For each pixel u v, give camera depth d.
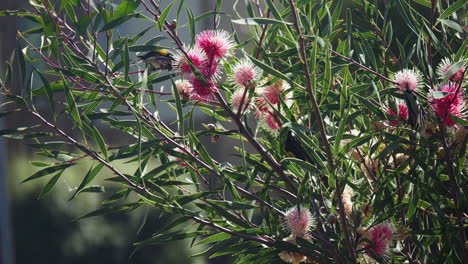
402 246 2.20
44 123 2.12
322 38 2.12
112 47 2.13
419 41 2.14
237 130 2.11
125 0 2.09
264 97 2.08
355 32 2.27
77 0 2.09
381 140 2.11
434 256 2.19
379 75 2.10
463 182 2.15
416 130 2.05
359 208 2.14
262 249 2.18
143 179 2.14
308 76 2.01
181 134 2.13
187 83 2.14
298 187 2.13
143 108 2.23
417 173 2.13
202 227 2.21
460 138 2.06
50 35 2.09
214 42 2.09
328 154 2.03
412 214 2.10
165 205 2.13
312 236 2.11
